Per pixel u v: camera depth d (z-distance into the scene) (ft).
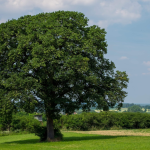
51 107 76.38
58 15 80.02
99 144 64.49
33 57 70.59
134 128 206.39
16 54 71.46
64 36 73.26
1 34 76.48
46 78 71.36
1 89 70.95
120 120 203.62
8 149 57.57
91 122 200.13
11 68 75.51
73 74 70.59
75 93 77.00
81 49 74.43
